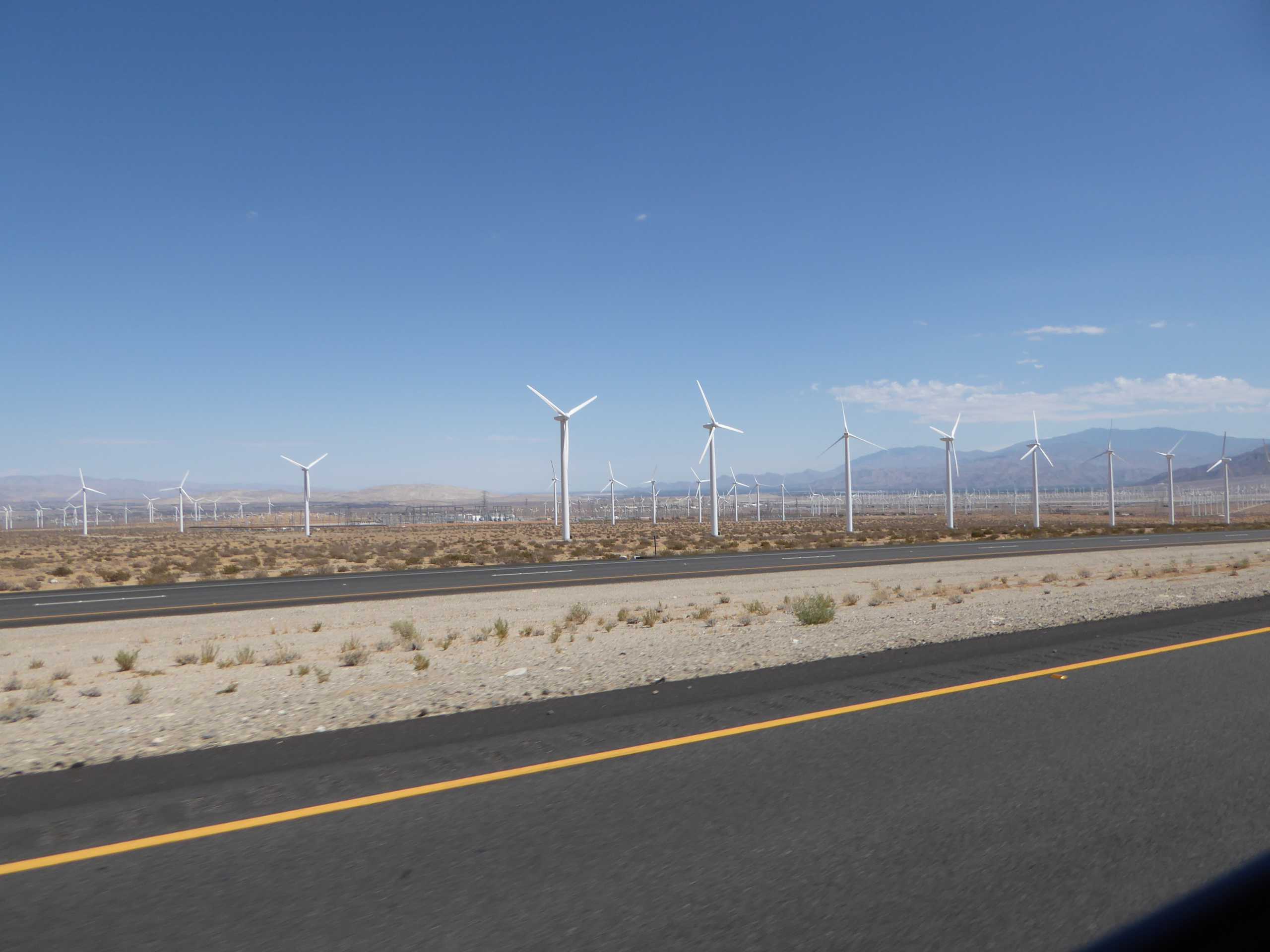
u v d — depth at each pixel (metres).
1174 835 5.46
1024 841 5.38
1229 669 11.19
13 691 12.51
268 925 4.36
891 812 5.95
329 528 169.88
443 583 30.98
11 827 5.96
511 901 4.61
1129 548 46.62
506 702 10.15
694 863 5.09
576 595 26.09
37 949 4.13
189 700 10.98
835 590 26.45
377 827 5.81
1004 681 10.59
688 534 96.75
